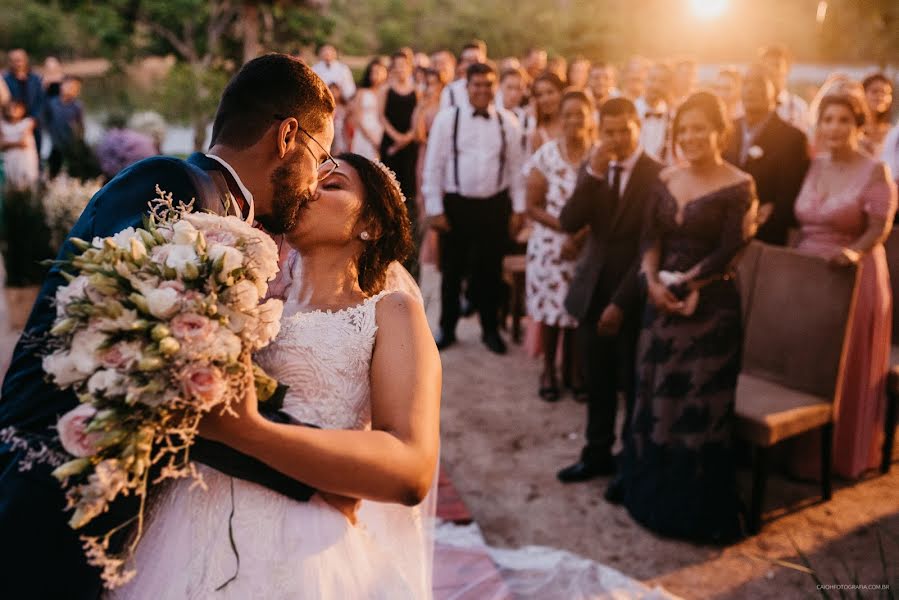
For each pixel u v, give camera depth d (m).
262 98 1.65
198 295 1.19
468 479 4.07
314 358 1.50
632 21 17.98
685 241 3.40
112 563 1.25
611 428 4.05
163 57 15.50
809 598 3.13
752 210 3.29
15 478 1.40
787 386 3.82
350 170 1.65
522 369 5.55
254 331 1.25
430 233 7.69
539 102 5.94
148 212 1.52
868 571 3.27
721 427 3.43
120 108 13.72
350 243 1.65
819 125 3.95
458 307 5.85
